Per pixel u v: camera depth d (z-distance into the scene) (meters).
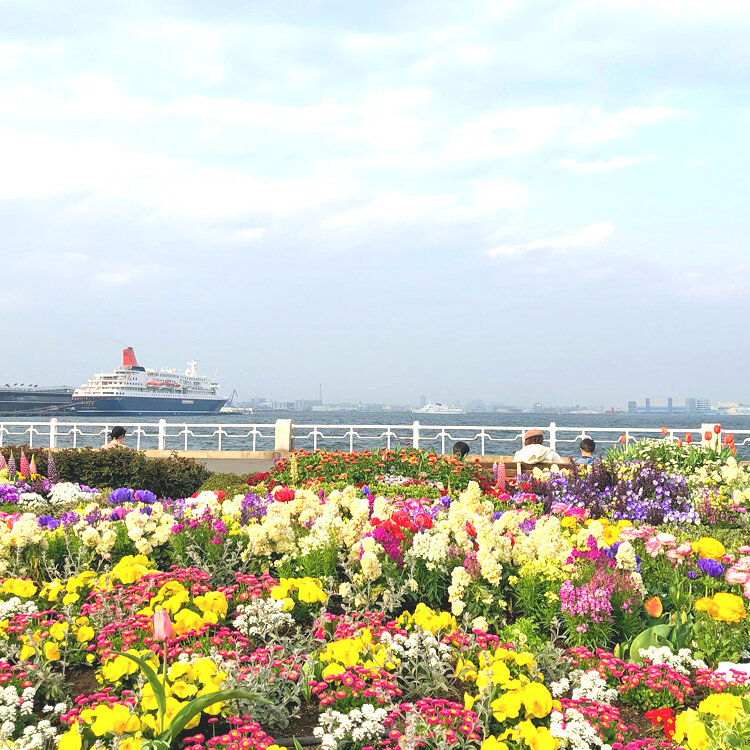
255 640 4.86
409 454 12.88
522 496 10.20
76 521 7.14
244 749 3.38
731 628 4.86
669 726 3.77
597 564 5.58
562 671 4.45
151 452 18.77
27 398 118.00
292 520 6.73
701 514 9.96
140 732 3.48
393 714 3.81
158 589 5.29
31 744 3.50
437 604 5.60
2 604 4.92
